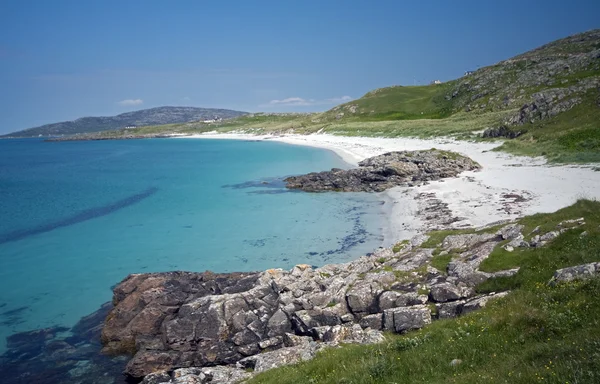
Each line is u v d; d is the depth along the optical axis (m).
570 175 41.09
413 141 86.88
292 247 32.94
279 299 21.30
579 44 125.38
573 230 18.67
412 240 25.67
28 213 49.62
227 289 23.77
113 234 39.75
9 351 20.86
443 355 10.31
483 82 119.56
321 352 14.01
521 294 13.58
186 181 69.19
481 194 40.19
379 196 48.34
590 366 7.23
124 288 24.69
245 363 16.42
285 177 68.06
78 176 80.94
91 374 19.05
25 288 28.05
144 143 196.38
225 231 38.56
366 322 17.86
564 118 59.16
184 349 19.61
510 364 8.64
